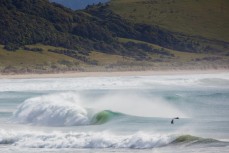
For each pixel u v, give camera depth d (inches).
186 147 3646.7
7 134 4151.1
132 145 3764.8
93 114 4985.2
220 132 4151.1
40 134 4119.1
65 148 3806.6
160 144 3747.5
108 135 4035.4
